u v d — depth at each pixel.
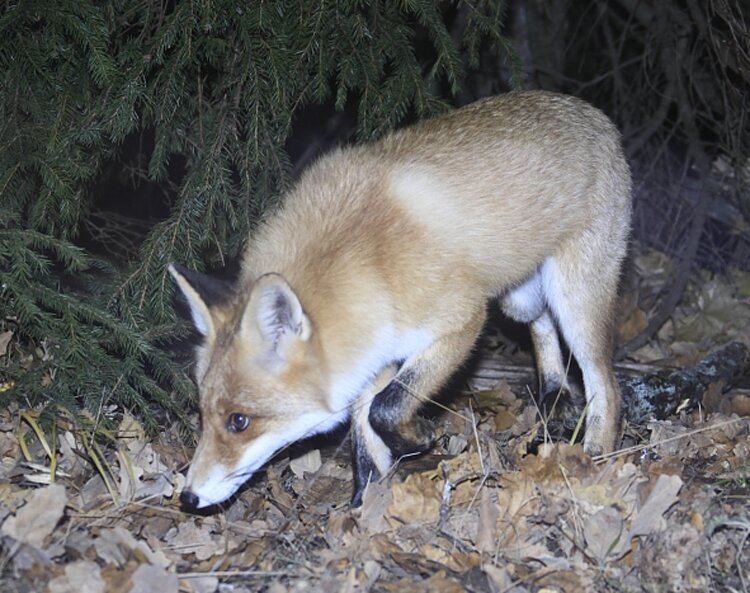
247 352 1.32
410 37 1.85
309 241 1.40
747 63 2.02
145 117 1.57
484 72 2.24
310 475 1.51
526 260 1.52
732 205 2.26
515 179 1.49
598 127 1.61
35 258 1.44
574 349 1.60
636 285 2.19
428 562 1.25
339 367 1.38
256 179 1.60
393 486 1.34
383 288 1.38
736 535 1.28
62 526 1.27
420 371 1.44
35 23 1.50
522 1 2.29
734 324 2.08
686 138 2.40
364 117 1.60
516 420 1.68
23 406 1.48
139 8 1.54
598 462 1.46
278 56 1.52
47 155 1.47
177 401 1.56
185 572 1.24
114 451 1.45
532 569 1.25
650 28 2.34
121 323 1.46
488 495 1.32
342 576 1.23
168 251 1.52
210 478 1.34
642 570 1.24
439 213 1.43
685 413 1.71
